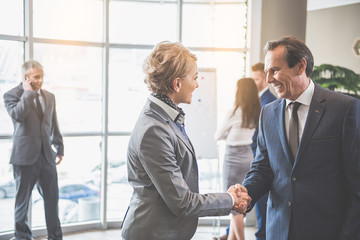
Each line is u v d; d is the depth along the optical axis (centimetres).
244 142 369
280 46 179
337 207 176
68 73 460
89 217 484
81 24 462
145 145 161
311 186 178
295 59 176
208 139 455
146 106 173
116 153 485
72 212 475
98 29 471
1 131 427
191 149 175
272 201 196
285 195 186
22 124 384
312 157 177
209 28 497
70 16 455
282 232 187
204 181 514
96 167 482
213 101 456
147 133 161
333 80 513
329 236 177
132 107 488
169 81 169
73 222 476
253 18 477
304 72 180
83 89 469
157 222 166
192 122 454
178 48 172
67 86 461
